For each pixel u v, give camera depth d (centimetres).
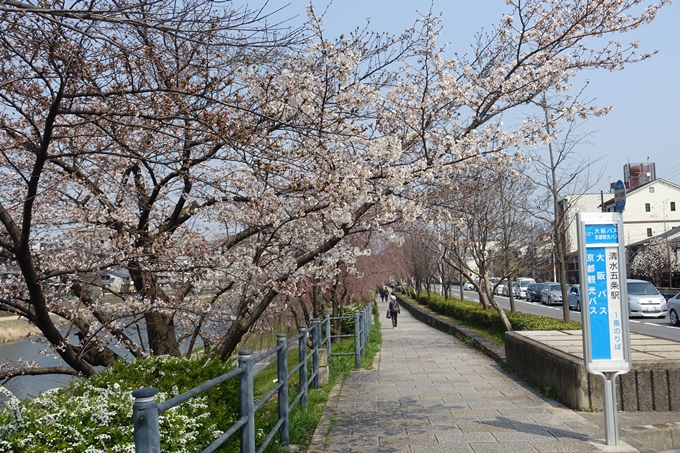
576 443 542
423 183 733
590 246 555
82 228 770
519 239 1706
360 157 669
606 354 540
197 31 457
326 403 778
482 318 1722
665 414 637
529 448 532
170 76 636
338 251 866
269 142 620
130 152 632
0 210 607
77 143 760
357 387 909
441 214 762
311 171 639
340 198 642
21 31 541
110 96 586
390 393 846
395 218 745
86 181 736
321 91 676
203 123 545
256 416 709
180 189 795
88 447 360
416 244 2783
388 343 1652
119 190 781
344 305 2331
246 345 1470
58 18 485
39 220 776
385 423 657
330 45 675
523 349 909
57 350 711
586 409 666
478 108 764
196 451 398
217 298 869
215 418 461
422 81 780
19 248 611
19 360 805
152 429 236
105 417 383
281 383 545
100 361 787
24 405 398
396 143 648
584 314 546
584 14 753
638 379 655
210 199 782
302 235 830
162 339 804
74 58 548
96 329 750
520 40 768
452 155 743
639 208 5312
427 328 2266
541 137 726
